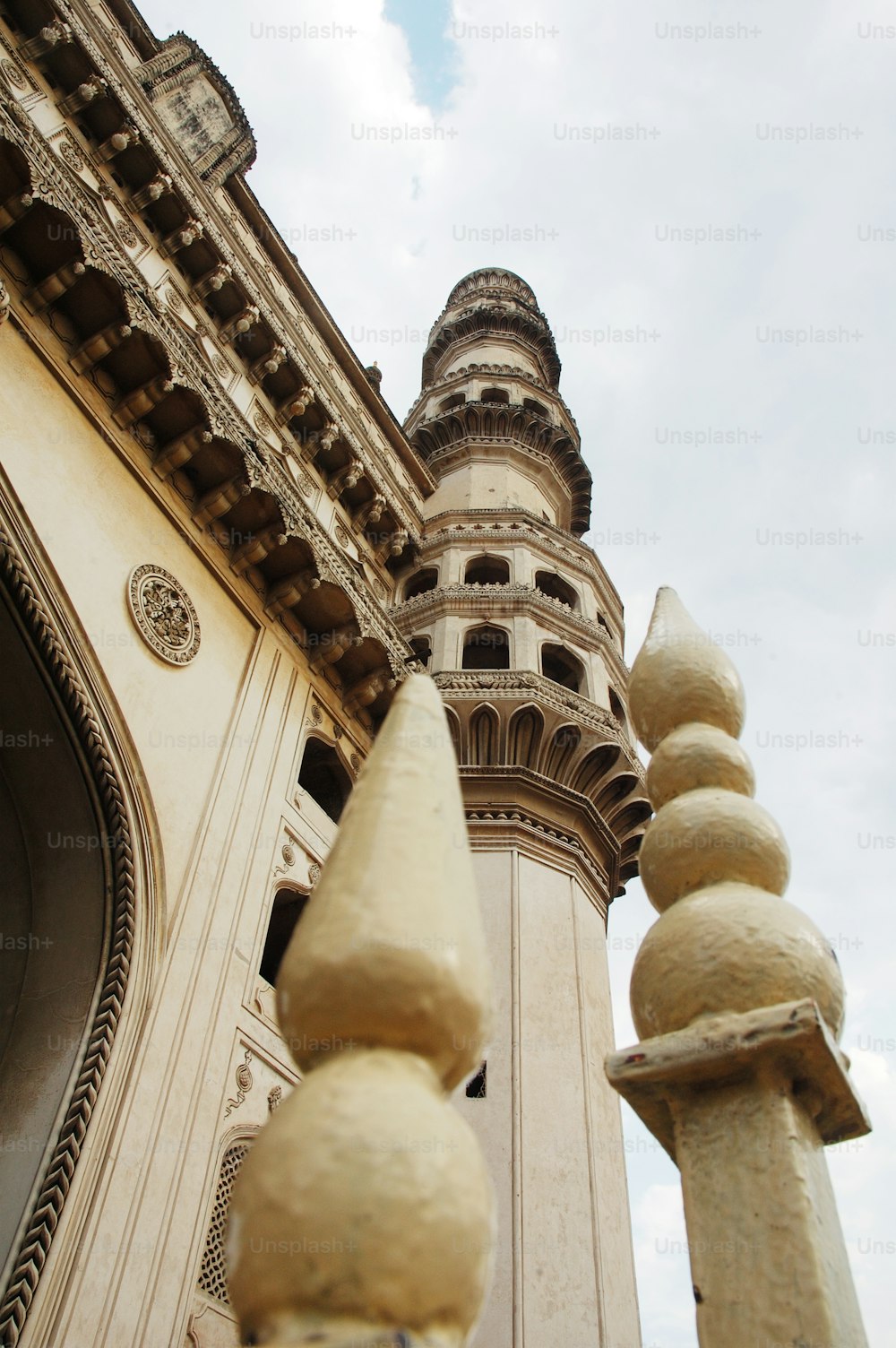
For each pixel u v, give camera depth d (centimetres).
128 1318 759
